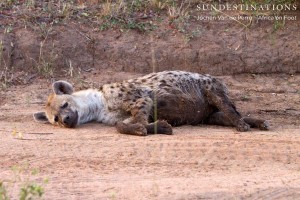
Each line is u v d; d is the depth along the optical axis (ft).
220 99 69.21
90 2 89.76
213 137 63.62
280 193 49.26
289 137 64.18
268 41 86.43
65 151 59.16
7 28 84.48
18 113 73.15
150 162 56.34
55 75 82.99
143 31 86.38
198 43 85.66
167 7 89.45
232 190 49.34
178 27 86.84
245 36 86.63
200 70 84.84
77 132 66.03
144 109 67.26
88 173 53.47
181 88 69.05
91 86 81.05
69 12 87.04
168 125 65.21
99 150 59.41
